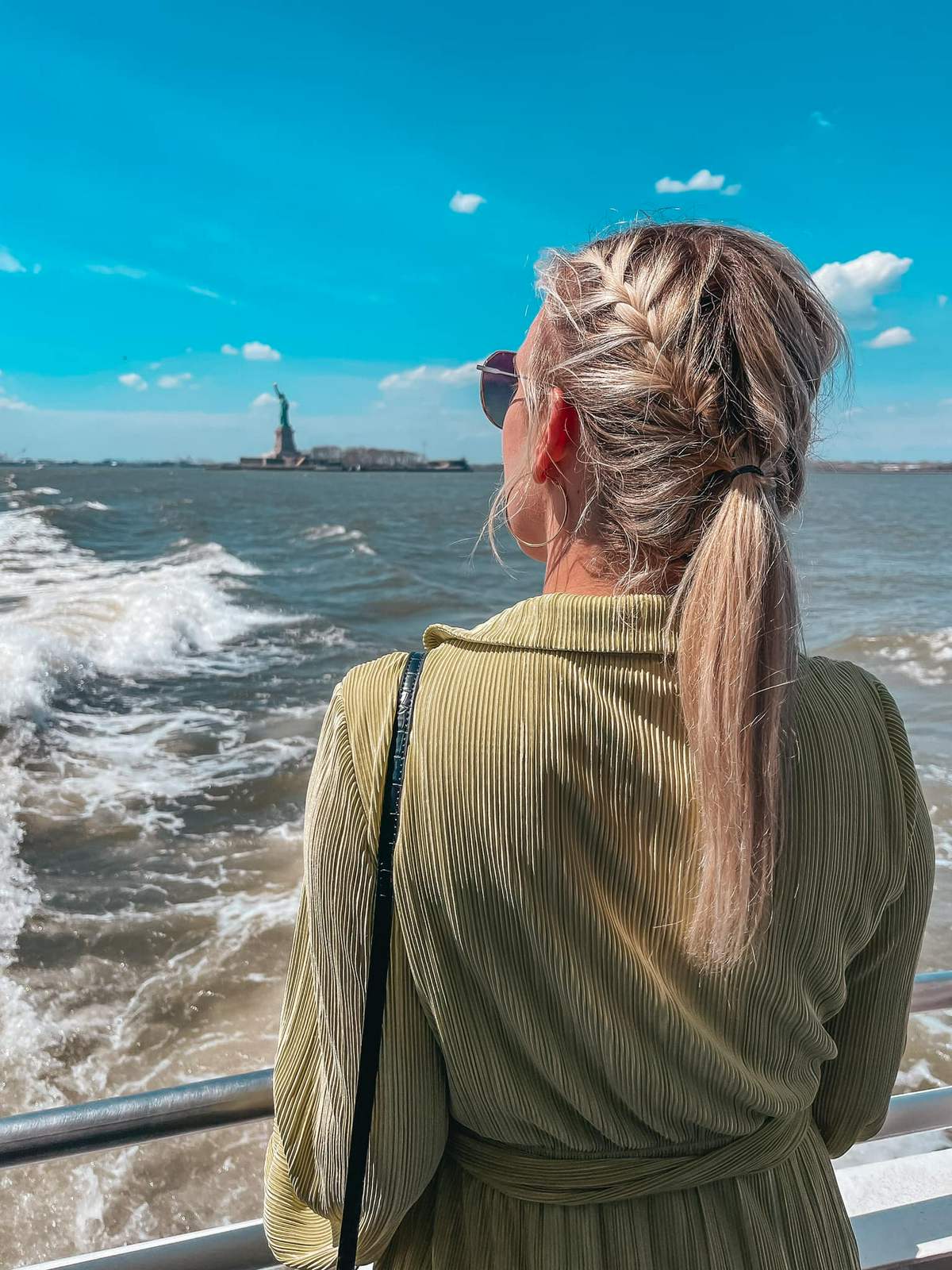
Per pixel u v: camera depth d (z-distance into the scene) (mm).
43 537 26391
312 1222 853
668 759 690
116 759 7410
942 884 5230
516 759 686
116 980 4332
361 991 715
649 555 727
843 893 761
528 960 694
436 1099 754
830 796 735
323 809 716
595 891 695
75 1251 2941
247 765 7379
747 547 662
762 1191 793
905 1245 1402
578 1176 763
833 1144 971
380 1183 754
